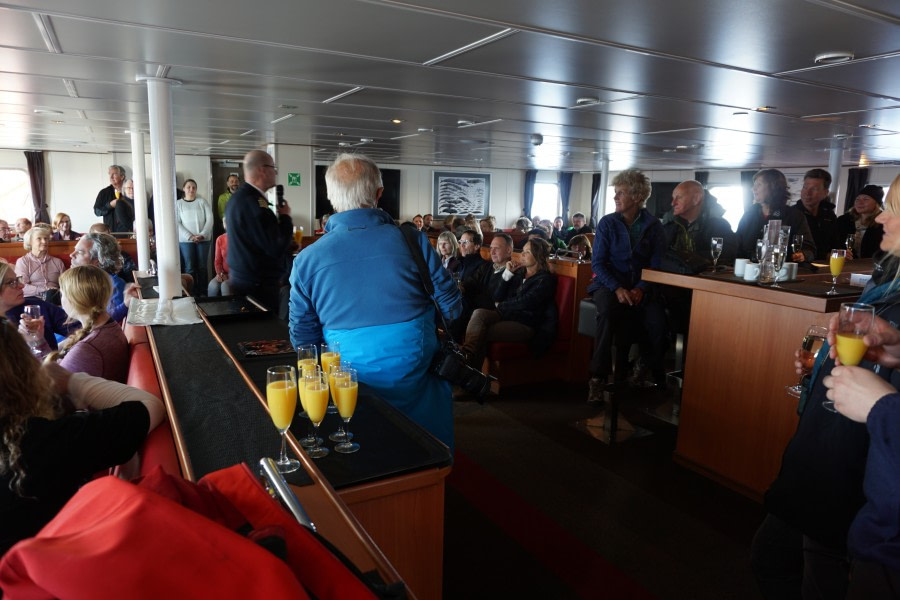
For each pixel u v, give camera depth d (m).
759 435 2.53
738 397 2.61
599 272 3.50
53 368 1.49
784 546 1.41
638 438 3.31
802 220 3.54
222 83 3.65
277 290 3.59
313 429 1.42
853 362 1.09
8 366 1.17
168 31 2.46
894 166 10.45
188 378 1.75
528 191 15.95
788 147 7.19
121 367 2.20
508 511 2.53
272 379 1.18
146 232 5.42
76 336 2.15
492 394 4.12
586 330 3.72
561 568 2.13
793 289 2.33
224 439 1.29
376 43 2.66
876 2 1.97
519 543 2.29
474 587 2.02
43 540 0.44
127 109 4.88
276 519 0.64
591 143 7.43
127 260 5.54
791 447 1.32
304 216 8.28
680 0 1.99
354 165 1.77
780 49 2.62
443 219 14.98
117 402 1.43
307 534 0.63
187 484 0.63
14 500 1.19
